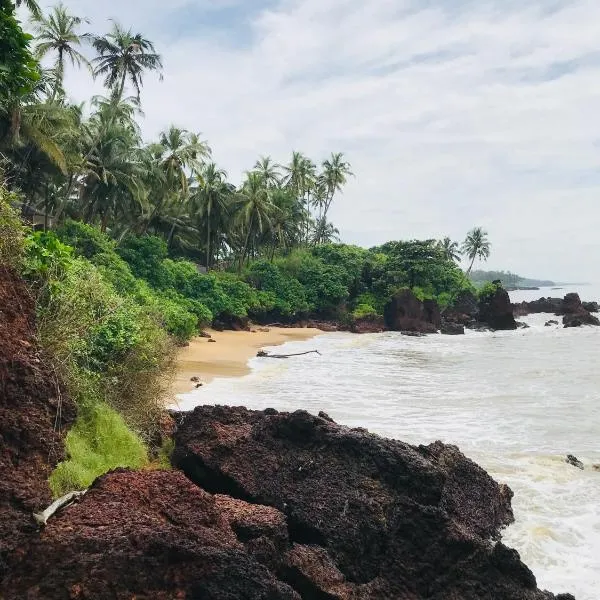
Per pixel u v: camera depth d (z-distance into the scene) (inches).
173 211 2119.8
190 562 163.5
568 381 895.1
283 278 2250.2
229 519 228.5
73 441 272.1
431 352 1378.0
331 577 229.8
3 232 252.8
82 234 1206.9
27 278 284.7
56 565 154.9
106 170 1446.9
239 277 2151.8
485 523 318.0
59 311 285.6
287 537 236.5
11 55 286.4
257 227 2341.3
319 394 717.3
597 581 281.1
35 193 1557.6
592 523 342.0
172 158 1727.4
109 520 174.7
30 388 213.6
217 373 858.8
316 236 3336.6
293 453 301.6
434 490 281.1
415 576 249.9
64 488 238.5
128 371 355.6
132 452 303.6
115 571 154.2
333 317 2325.3
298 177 2684.5
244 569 168.6
